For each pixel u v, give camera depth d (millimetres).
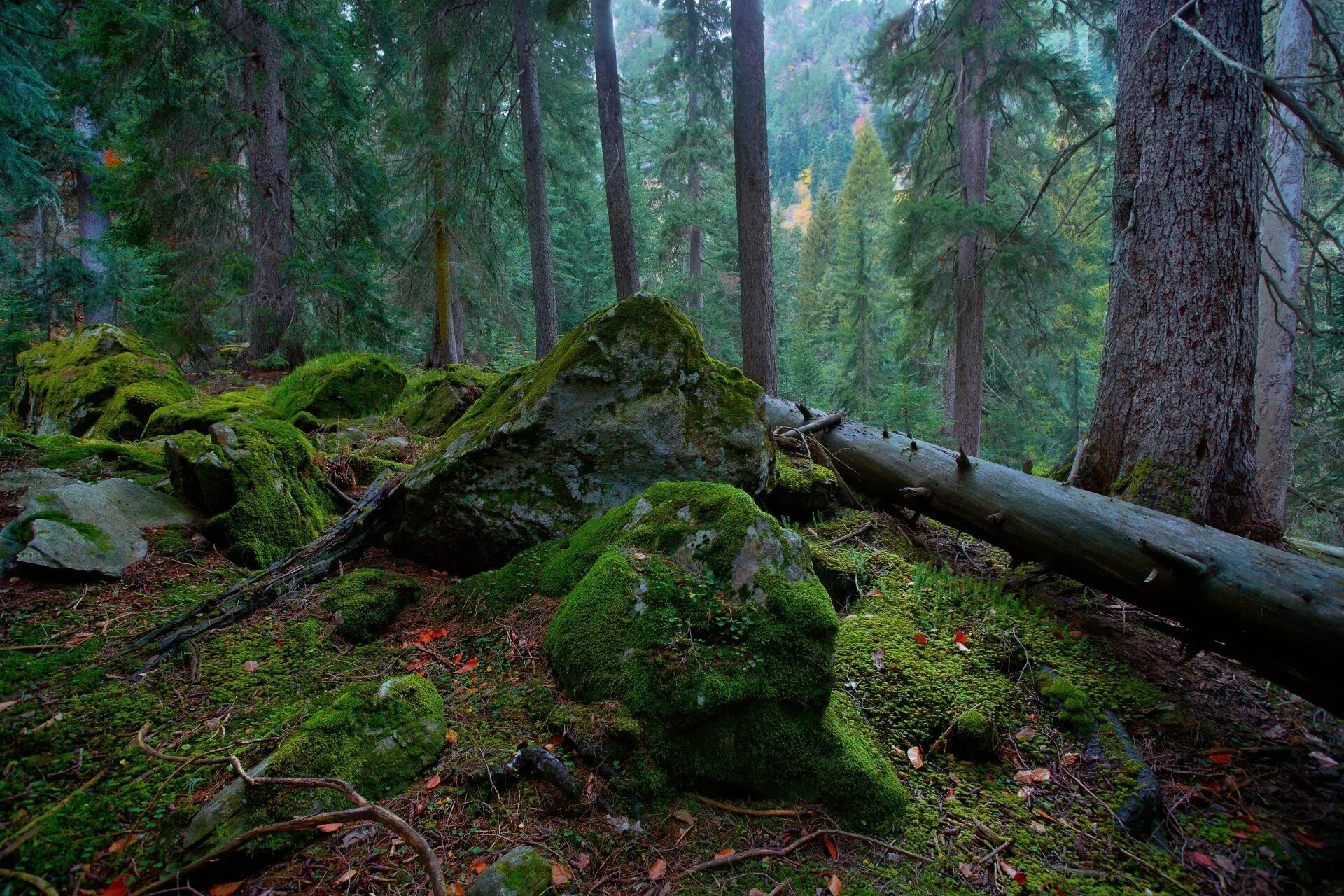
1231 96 4215
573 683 2680
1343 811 2639
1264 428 7828
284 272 11352
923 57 11953
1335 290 8367
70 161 12242
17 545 3377
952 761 2811
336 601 3385
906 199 12758
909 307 14492
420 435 6719
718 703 2463
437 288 13680
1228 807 2656
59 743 2350
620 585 2832
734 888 2070
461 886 1950
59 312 11703
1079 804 2629
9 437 5000
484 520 3869
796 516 4793
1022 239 11195
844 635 3434
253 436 4363
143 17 8406
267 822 2033
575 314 25016
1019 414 15773
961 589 4000
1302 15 7410
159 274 12141
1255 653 3119
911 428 11805
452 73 14422
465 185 13227
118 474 4605
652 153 21000
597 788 2311
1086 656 3496
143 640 2947
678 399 4105
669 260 21250
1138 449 4426
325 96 12188
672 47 15469
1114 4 10219
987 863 2320
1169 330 4324
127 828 2027
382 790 2254
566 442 3926
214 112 10125
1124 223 4637
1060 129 11750
